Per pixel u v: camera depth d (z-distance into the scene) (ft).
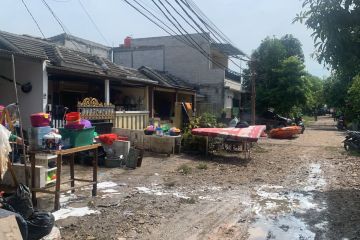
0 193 22.59
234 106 112.06
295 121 112.98
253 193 30.81
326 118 232.94
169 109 79.92
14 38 44.93
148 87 67.51
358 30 26.61
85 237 19.99
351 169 43.39
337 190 32.35
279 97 105.19
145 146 50.98
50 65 43.78
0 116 24.76
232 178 37.01
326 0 25.63
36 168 24.00
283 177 38.09
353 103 84.89
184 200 27.91
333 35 25.85
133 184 33.06
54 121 42.63
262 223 23.16
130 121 55.26
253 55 112.98
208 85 95.96
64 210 24.43
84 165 40.93
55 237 19.67
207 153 51.16
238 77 109.70
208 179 36.24
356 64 27.02
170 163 44.75
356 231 21.91
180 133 55.77
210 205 26.86
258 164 46.11
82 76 49.80
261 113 110.01
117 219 23.04
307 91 106.42
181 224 22.54
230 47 92.73
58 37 86.99
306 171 41.86
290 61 105.09
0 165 20.34
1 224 15.02
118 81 57.41
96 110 47.21
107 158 40.70
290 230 21.99
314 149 63.31
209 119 61.72
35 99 42.47
